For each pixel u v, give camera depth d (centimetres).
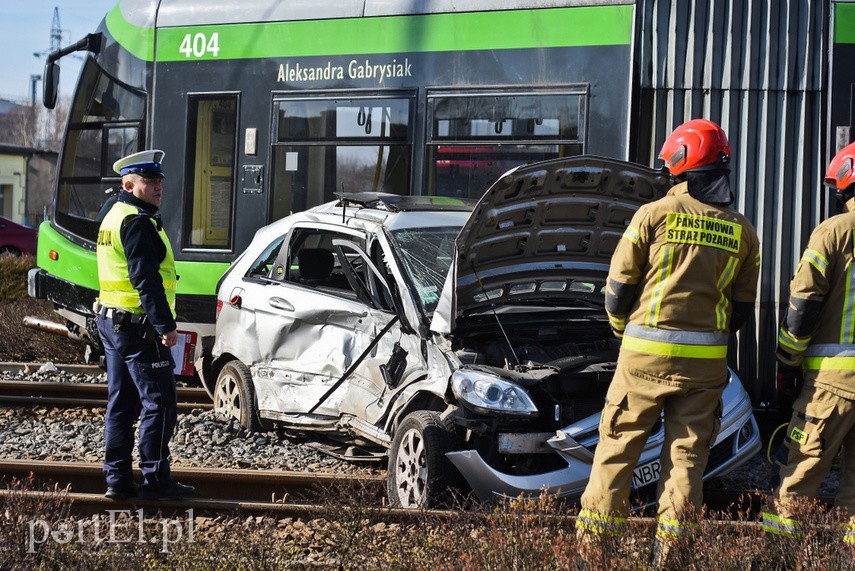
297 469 749
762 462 796
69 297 1157
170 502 621
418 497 627
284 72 1025
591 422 616
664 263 518
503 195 612
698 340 515
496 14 934
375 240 738
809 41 864
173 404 632
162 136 1084
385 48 976
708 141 525
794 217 864
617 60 892
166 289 627
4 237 2680
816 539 483
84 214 1155
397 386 679
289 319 779
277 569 498
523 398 610
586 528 512
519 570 448
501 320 689
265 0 1041
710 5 877
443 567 447
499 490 598
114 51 1126
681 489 506
